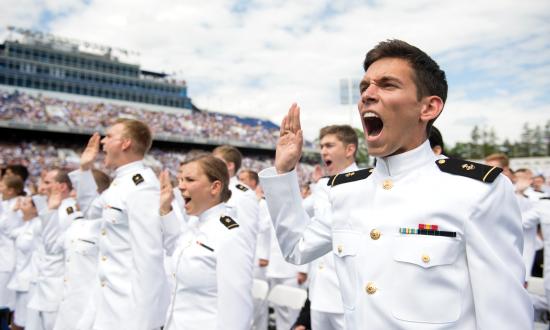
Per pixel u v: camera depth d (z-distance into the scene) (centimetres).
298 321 447
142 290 340
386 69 174
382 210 178
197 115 6231
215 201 329
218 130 5966
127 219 374
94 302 389
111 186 397
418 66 175
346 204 192
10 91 5594
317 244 209
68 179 566
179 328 297
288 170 210
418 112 174
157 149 5447
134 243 350
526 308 155
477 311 154
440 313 158
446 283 160
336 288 377
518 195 588
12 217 741
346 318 183
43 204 645
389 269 168
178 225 378
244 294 293
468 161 175
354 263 180
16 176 790
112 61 6347
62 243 546
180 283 304
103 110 5294
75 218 547
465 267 162
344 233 189
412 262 163
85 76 6138
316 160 6200
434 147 354
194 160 334
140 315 336
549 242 493
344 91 3600
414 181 176
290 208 207
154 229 356
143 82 6550
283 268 712
